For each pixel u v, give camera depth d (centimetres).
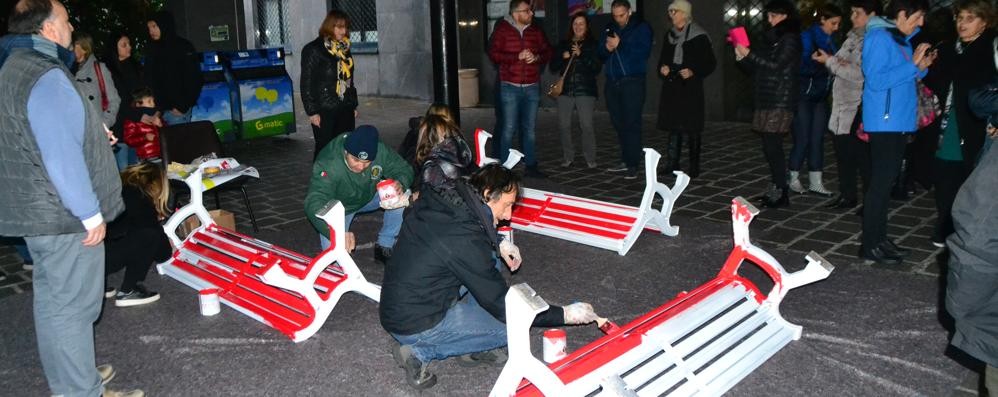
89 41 667
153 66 888
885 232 539
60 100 311
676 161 845
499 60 837
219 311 494
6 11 667
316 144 793
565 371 310
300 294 459
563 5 1342
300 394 384
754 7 1149
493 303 341
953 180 540
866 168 632
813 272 413
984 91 386
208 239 571
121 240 493
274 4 1962
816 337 425
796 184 739
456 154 470
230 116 1142
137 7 978
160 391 391
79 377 347
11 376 412
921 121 533
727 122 1213
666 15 1240
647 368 335
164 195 506
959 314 276
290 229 688
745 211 421
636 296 498
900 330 431
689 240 607
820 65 690
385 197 507
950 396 361
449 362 412
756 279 521
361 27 1767
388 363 414
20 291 541
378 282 540
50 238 329
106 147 348
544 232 624
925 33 591
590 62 859
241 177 666
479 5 1498
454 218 340
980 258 262
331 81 770
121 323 480
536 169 866
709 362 368
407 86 1662
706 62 790
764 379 382
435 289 351
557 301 494
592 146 897
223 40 1370
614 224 592
